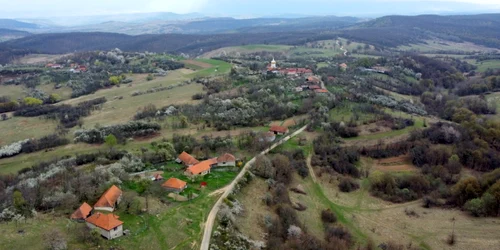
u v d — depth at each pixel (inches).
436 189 5634.8
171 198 4158.5
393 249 4190.5
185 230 3614.7
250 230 3986.2
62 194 3823.8
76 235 3240.7
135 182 4407.0
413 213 5024.6
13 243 3036.4
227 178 4805.6
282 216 4409.5
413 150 6451.8
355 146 6540.4
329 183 5615.2
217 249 3383.4
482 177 5575.8
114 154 5575.8
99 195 3961.6
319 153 6215.6
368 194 5497.1
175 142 5940.0
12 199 3885.3
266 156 5570.9
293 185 5334.6
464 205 5132.9
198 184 4571.9
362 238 4441.4
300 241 3986.2
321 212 4884.4
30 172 5359.3
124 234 3393.2
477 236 4488.2
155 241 3383.4
